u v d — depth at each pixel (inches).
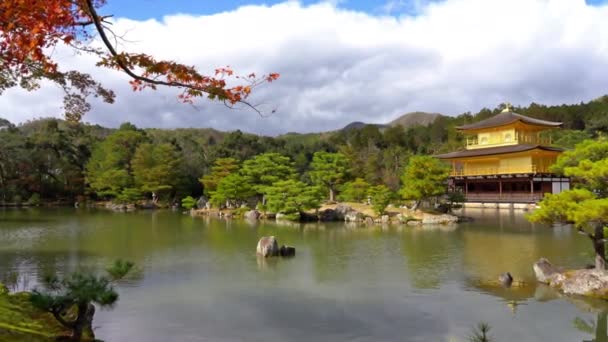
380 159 3157.0
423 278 796.6
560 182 2357.3
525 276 798.5
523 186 2432.3
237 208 2285.9
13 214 2203.5
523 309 616.7
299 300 665.6
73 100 439.8
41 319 459.8
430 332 538.6
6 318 436.1
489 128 2566.4
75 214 2247.8
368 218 1798.7
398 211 1895.9
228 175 2522.1
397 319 583.2
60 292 460.8
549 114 4037.9
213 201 2388.0
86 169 3043.8
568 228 1438.2
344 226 1667.1
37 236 1371.8
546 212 709.3
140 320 575.5
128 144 3117.6
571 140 2861.7
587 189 757.9
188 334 528.7
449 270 858.8
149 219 1982.0
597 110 3759.8
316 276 818.2
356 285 753.6
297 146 3897.6
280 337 522.6
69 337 429.4
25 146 1798.7
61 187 2716.5
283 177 2461.9
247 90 278.4
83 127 3454.7
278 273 843.4
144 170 2758.4
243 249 1124.5
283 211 1921.8
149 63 266.1
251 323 569.6
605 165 660.7
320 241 1264.8
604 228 713.6
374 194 1966.0
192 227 1646.2
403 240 1267.2
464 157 2504.9
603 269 702.5
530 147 2225.6
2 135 1792.6
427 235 1363.2
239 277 813.2
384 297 680.4
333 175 2397.9
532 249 1066.7
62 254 1049.5
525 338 518.0
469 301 655.8
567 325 556.7
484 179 2522.1
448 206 1918.1
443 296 682.8
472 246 1131.9
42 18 248.1
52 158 2581.2
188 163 3208.7
